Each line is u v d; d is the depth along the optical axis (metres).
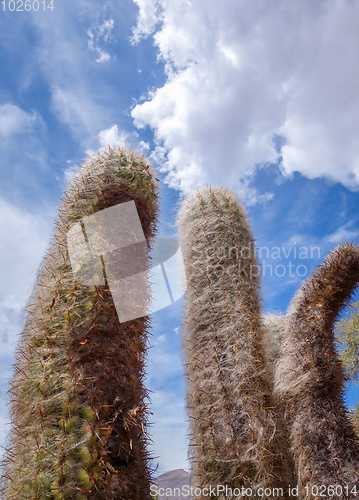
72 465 1.39
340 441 1.91
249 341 2.14
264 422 1.93
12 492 1.39
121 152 2.35
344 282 2.29
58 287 1.75
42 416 1.48
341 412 2.06
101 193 2.09
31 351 1.67
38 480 1.36
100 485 1.41
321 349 2.16
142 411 1.80
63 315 1.67
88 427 1.46
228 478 1.84
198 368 2.18
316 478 1.82
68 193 2.21
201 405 2.06
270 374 2.23
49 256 1.97
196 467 2.01
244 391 1.99
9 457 1.50
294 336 2.25
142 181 2.29
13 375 1.71
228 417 1.93
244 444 1.86
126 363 1.73
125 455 1.61
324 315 2.23
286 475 1.93
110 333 1.73
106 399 1.59
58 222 2.11
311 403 2.02
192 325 2.37
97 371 1.60
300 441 1.94
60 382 1.54
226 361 2.10
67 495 1.34
